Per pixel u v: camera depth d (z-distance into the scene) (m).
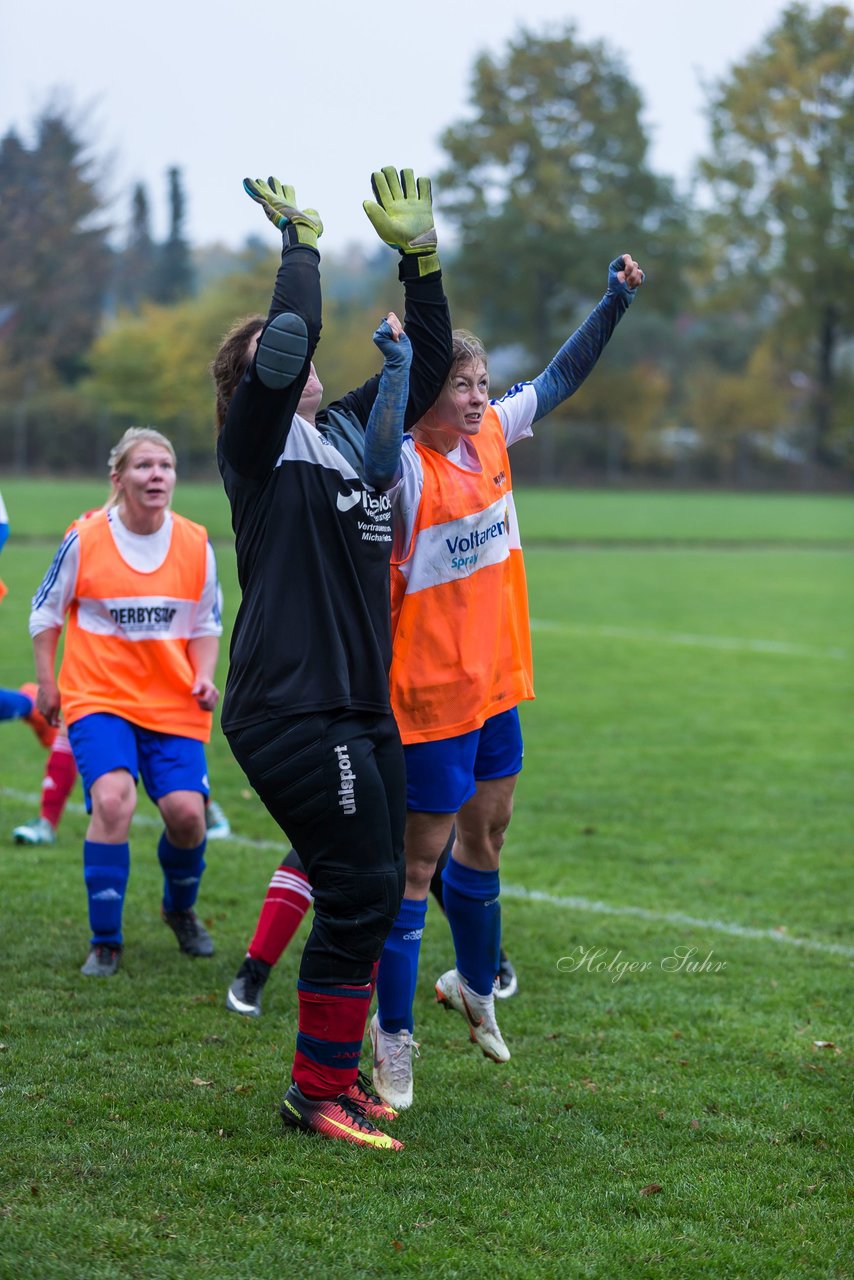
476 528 6.31
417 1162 5.86
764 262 97.56
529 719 18.59
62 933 9.09
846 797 14.34
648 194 100.75
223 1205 5.36
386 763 5.84
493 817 6.62
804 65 96.06
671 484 95.94
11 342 98.25
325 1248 5.04
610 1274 4.96
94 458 81.94
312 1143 5.97
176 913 8.82
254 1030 7.42
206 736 8.78
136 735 8.62
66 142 101.31
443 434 6.32
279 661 5.66
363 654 5.79
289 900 7.71
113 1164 5.68
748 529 58.12
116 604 8.48
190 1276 4.80
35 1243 4.97
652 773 15.38
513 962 8.93
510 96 98.69
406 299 6.18
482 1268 4.95
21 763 15.16
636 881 11.09
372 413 5.71
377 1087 6.49
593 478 95.50
